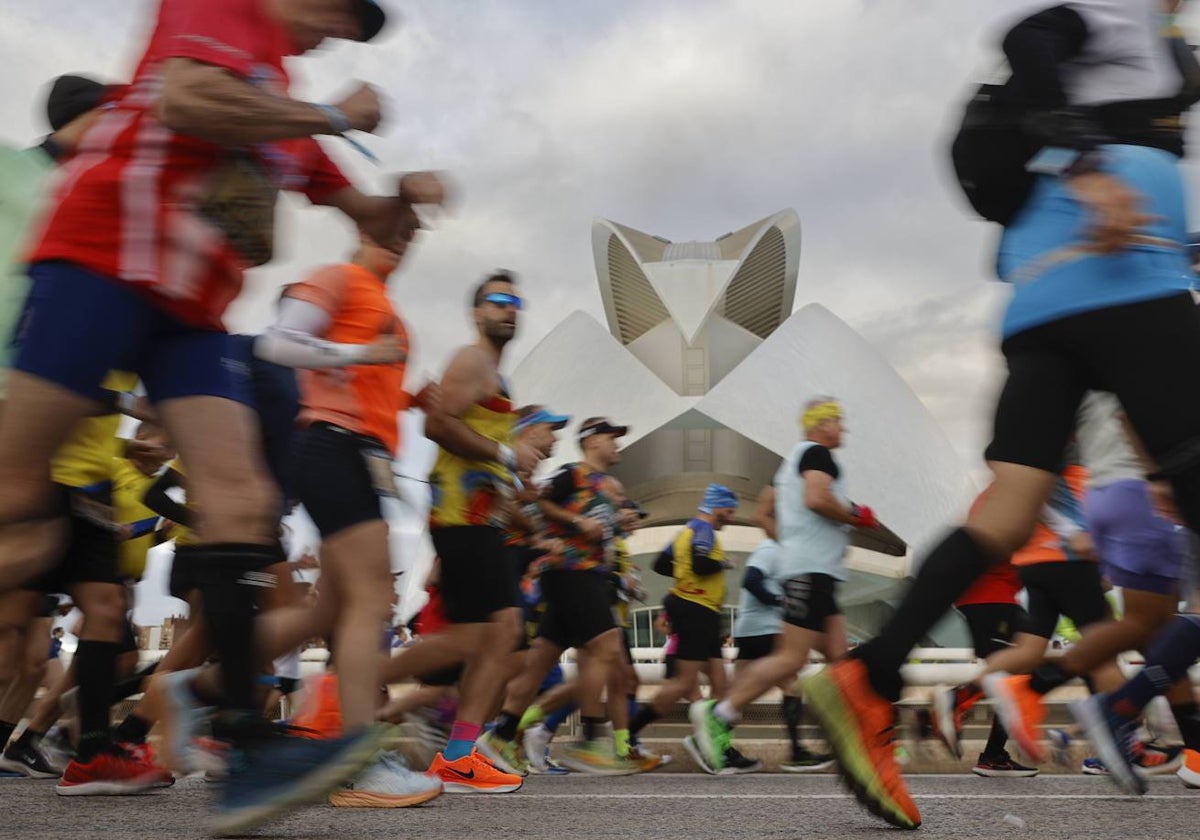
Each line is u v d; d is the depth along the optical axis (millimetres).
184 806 2787
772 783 4605
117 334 1733
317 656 8391
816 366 31703
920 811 2658
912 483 30688
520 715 5402
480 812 2660
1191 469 1771
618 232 40875
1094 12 1900
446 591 3584
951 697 3580
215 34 1715
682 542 6262
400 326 2961
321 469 2814
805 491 5059
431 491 3574
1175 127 1936
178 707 2316
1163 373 1786
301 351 2500
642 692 9719
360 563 2797
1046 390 1911
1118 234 1753
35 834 1898
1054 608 4680
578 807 2846
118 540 3443
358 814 2564
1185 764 3877
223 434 1878
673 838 1950
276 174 1893
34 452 1729
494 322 3555
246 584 1864
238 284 1895
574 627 4734
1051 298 1863
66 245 1699
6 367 1788
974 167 1973
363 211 2355
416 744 5352
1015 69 1880
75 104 2873
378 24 1972
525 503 4707
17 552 2053
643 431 30922
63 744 4738
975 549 1961
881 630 2018
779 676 5309
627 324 41844
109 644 3307
